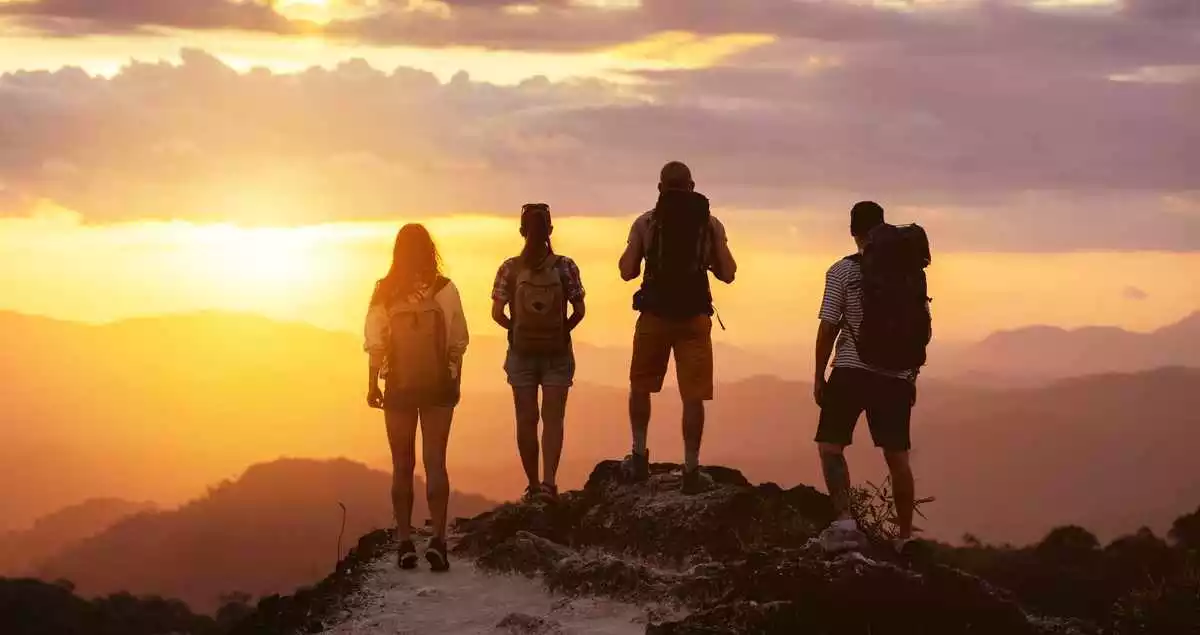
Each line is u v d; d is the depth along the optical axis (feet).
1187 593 24.93
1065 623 25.44
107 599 217.97
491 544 30.40
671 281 29.66
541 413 32.65
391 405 29.27
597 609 24.58
